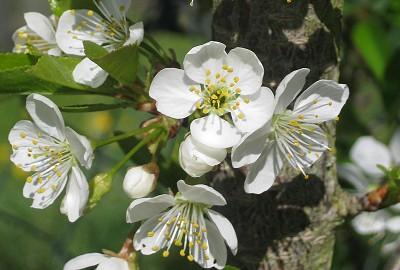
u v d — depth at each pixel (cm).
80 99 86
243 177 33
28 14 35
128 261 32
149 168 32
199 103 31
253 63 31
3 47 116
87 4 34
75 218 32
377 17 46
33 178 33
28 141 34
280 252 34
